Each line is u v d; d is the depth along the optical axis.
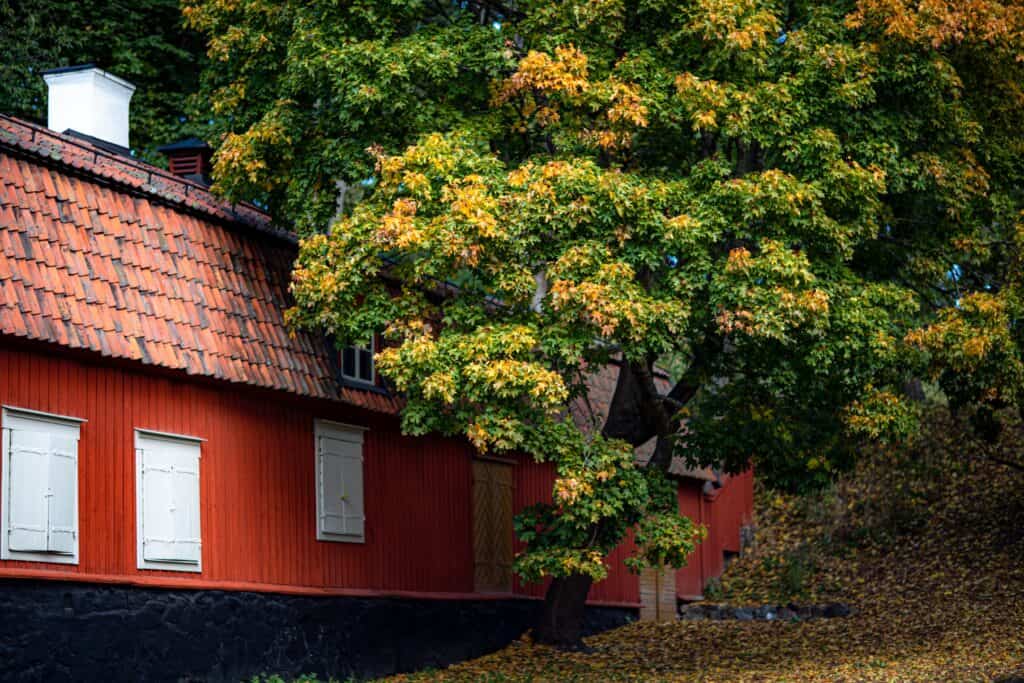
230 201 18.58
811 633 24.67
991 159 19.80
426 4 19.72
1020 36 18.88
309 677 18.00
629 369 21.47
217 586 16.86
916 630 23.89
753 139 18.25
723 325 16.89
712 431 20.41
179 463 16.67
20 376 14.34
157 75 31.62
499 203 16.80
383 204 17.39
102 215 16.16
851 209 18.38
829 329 17.81
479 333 16.77
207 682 16.42
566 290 16.38
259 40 18.78
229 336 17.31
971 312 18.72
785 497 34.03
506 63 17.81
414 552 21.56
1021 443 31.94
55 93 19.55
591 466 17.42
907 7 18.45
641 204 16.95
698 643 24.09
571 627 23.62
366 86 17.23
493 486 24.41
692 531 18.55
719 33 17.50
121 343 15.30
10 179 14.95
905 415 18.75
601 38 18.28
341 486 19.84
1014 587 25.83
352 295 17.20
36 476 14.41
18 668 13.72
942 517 30.11
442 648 21.58
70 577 14.50
